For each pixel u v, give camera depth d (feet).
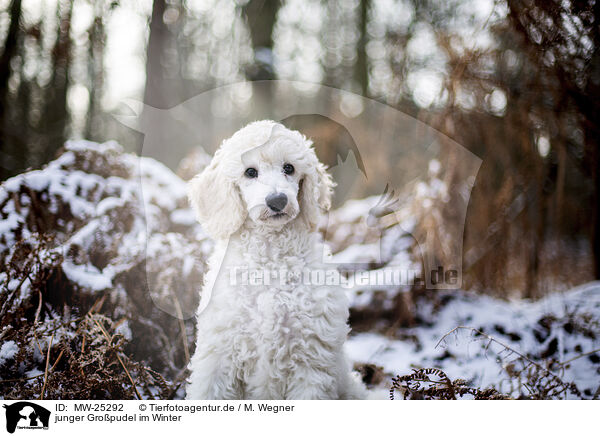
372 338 11.75
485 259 13.70
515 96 12.96
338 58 29.96
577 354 10.32
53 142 27.89
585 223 13.34
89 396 7.84
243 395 7.89
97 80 27.14
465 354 10.54
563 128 12.55
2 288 9.37
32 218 10.80
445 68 13.87
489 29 12.96
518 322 11.46
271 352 7.56
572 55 12.26
